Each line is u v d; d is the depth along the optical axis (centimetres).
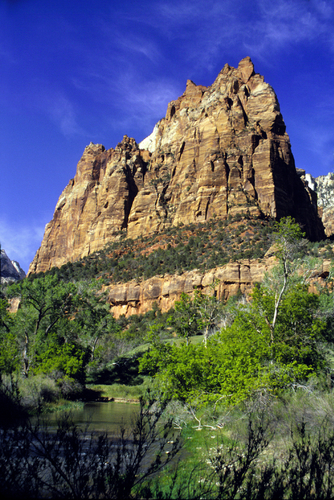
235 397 1645
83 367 3831
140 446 533
